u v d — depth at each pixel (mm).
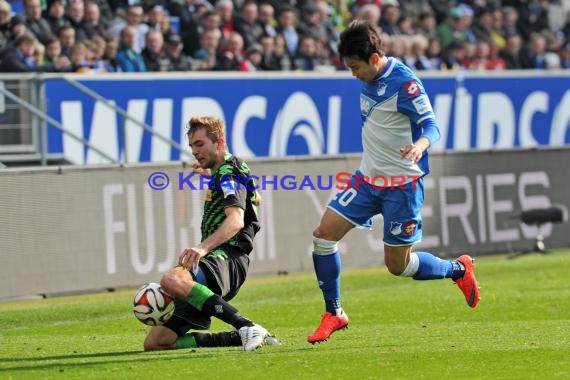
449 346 23625
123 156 45750
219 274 22812
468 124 61031
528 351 22641
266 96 53375
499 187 49688
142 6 54531
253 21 57875
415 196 23484
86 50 50375
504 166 49938
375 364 21031
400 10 66500
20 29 48406
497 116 62156
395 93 22969
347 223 23656
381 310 32062
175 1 55625
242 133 52656
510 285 37875
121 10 53875
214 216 23156
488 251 49219
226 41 55969
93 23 51625
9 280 36438
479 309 31766
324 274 23688
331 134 55781
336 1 64188
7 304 35812
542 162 51281
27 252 36906
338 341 25031
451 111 60344
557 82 64688
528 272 42250
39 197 37219
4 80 44625
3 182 36312
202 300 22375
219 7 57219
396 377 19625
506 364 20984
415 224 23688
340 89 55969
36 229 37156
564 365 20812
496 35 70688
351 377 19641
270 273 43000
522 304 32625
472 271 25328
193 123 23141
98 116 47688
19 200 36719
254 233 23750
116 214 39219
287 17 59625
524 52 71500
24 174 36844
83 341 26391
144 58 52656
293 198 43781
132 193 39625
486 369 20438
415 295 35812
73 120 46844
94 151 46938
